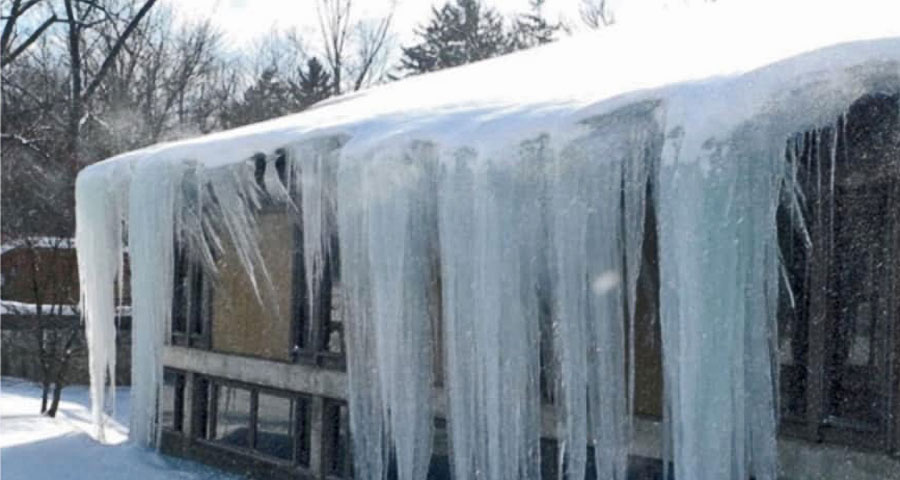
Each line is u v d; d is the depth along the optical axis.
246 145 12.98
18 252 28.80
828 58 7.45
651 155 8.49
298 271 13.91
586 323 9.16
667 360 8.24
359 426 11.95
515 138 9.25
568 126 8.80
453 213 9.88
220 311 15.66
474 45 51.66
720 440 7.94
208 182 13.93
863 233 7.81
